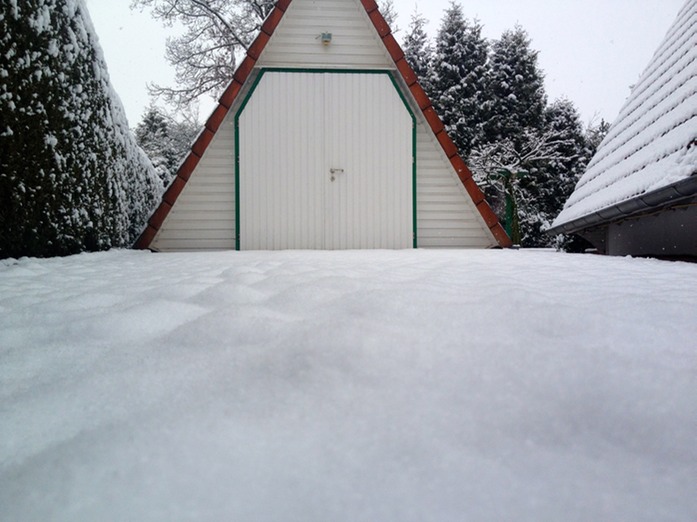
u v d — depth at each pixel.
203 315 1.44
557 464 0.62
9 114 4.13
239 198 7.40
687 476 0.59
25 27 4.27
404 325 1.25
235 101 7.61
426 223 7.70
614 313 1.47
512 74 20.38
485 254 5.22
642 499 0.55
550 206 18.58
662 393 0.81
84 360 1.11
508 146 17.28
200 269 3.30
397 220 7.59
